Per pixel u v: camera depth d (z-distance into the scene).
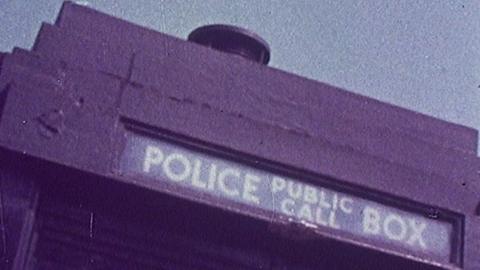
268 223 2.56
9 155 2.43
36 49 2.65
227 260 2.60
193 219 2.58
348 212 2.67
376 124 2.94
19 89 2.48
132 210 2.55
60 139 2.47
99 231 2.51
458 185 2.81
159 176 2.52
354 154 2.74
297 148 2.69
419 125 2.99
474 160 2.88
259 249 2.64
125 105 2.57
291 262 2.66
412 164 2.81
